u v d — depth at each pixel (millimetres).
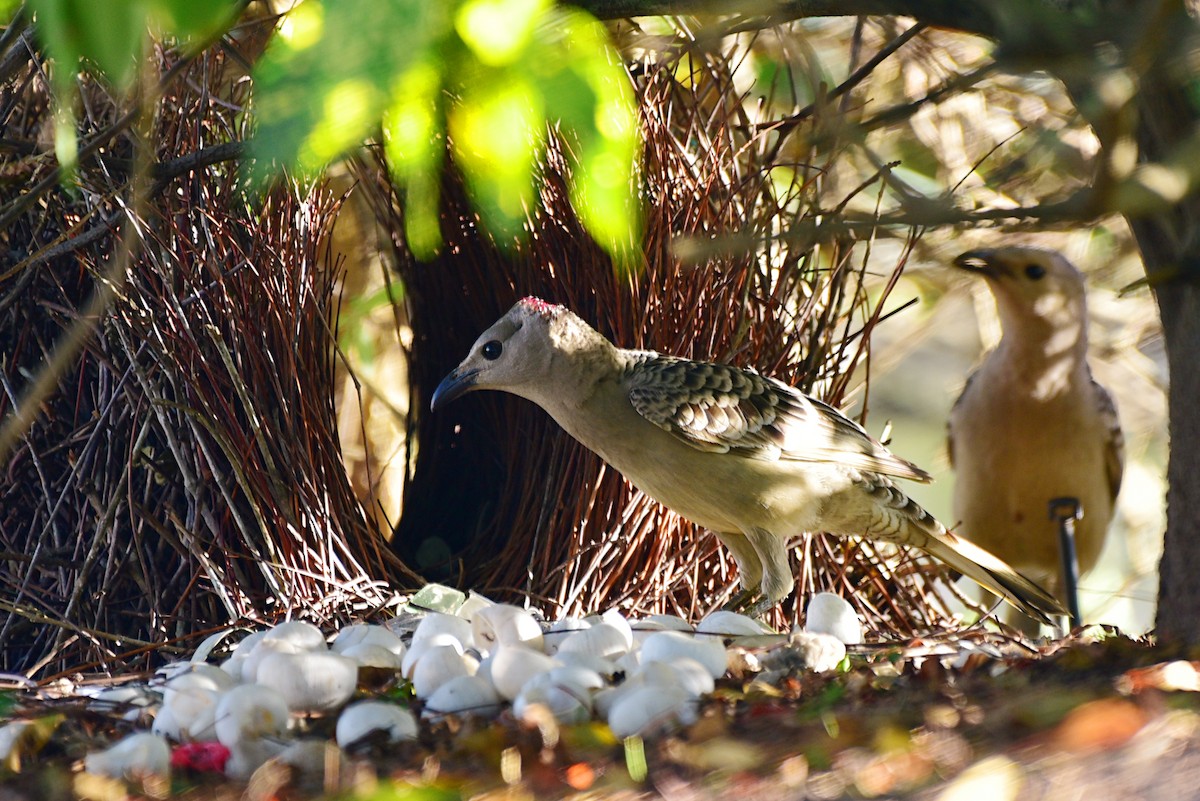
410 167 2996
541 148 7418
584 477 7590
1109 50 3691
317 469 7402
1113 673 5027
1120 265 10391
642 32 6906
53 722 5000
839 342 8328
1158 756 3926
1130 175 3465
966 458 7918
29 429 7629
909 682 5336
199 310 7223
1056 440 7586
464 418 8953
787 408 7098
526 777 4328
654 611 7457
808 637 5742
